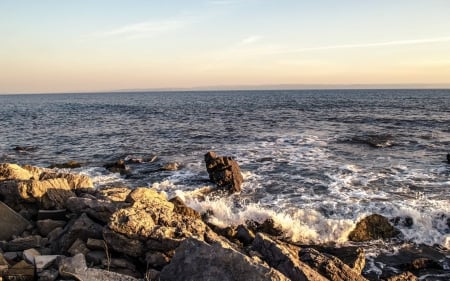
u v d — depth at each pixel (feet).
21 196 34.55
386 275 33.14
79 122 163.22
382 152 86.28
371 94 556.10
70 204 32.78
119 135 119.85
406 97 416.26
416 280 29.40
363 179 61.77
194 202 48.83
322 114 195.72
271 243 26.43
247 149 90.53
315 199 51.16
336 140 103.04
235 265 21.12
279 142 101.09
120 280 22.27
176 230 28.30
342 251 37.32
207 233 29.45
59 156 87.45
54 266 23.82
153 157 82.48
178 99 478.59
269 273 20.45
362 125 141.69
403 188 56.59
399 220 43.83
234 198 53.01
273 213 44.37
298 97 473.26
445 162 75.66
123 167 72.49
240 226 38.45
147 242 26.61
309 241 40.22
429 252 37.50
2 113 221.46
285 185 58.54
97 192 39.88
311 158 78.84
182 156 84.53
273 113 207.21
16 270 22.74
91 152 91.61
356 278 25.86
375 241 39.78
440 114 185.98
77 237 28.35
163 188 58.49
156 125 148.56
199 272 21.56
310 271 23.75
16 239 28.27
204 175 66.28
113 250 26.81
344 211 46.29
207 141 105.19
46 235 31.04
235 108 260.01
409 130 124.98
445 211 44.24
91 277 22.29
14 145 103.45
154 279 23.02
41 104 356.18
